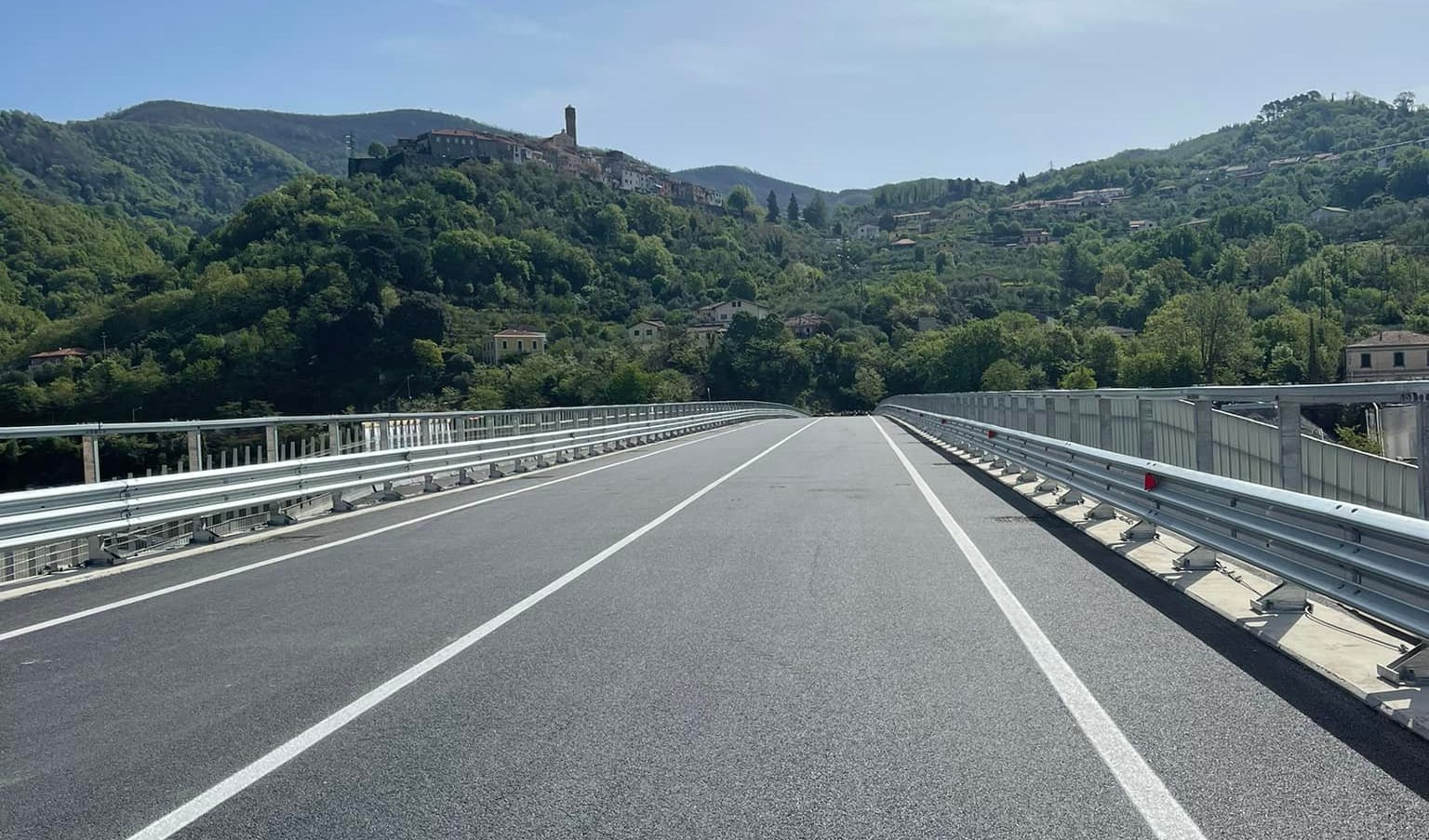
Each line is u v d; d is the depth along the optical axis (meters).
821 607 8.09
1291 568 7.04
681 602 8.34
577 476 21.23
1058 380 119.88
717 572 9.66
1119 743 4.95
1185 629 7.28
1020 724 5.25
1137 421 13.12
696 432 44.62
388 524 13.98
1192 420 11.53
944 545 11.13
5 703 5.88
